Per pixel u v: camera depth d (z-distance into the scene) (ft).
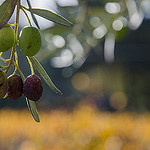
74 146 24.62
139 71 46.55
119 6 9.53
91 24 10.12
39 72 3.61
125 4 9.39
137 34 39.86
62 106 62.34
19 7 3.39
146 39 40.57
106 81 50.21
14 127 32.09
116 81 48.83
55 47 10.53
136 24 8.75
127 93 47.29
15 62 3.65
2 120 37.73
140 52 42.93
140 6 8.71
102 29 9.93
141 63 45.88
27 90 3.58
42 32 10.23
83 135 24.59
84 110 30.91
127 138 25.73
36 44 3.49
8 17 3.28
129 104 46.85
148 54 42.91
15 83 3.63
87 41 10.52
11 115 42.80
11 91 3.63
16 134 29.04
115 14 9.62
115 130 26.18
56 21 3.49
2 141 28.19
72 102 63.57
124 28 9.61
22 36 3.45
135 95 46.42
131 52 42.65
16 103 58.39
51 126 28.89
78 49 10.62
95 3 9.84
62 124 29.43
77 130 25.27
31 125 30.60
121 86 48.32
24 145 26.55
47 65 63.57
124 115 39.70
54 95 66.03
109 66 47.16
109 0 9.62
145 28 38.11
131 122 32.45
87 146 24.17
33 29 3.49
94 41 10.47
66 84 67.41
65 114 40.60
